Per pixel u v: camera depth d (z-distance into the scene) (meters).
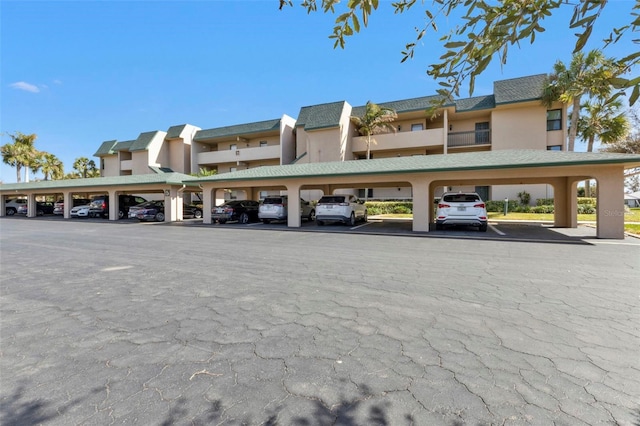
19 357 2.99
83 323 3.80
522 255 7.90
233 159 31.67
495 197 23.59
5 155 39.22
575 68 18.62
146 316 4.00
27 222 20.66
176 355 3.01
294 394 2.38
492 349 3.04
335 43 2.21
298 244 10.06
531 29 1.63
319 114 26.91
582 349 3.02
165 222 20.05
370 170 13.65
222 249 9.16
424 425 2.03
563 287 5.09
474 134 24.75
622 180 10.81
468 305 4.27
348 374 2.64
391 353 2.99
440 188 25.05
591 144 22.86
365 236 12.05
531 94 22.03
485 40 1.75
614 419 2.06
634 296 4.61
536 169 11.95
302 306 4.30
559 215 15.45
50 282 5.64
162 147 34.28
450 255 7.97
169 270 6.51
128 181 21.75
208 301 4.55
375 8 1.90
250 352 3.05
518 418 2.08
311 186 20.41
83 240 11.38
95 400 2.33
